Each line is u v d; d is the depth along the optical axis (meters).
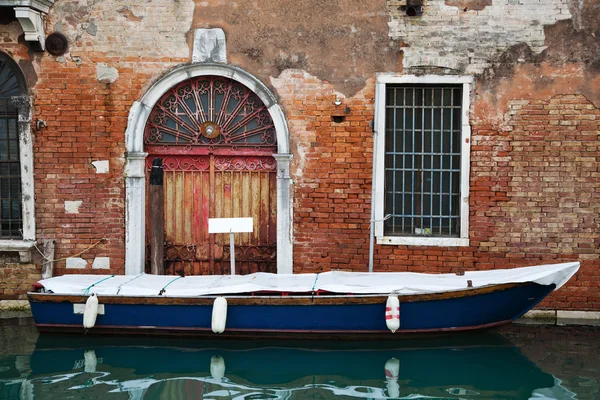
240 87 8.05
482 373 6.24
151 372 6.30
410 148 7.91
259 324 6.94
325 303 6.79
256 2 7.79
